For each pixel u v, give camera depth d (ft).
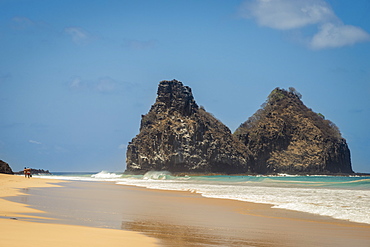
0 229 36.96
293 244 40.52
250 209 75.51
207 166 573.33
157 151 569.64
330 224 56.24
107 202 83.20
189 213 67.97
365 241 43.01
